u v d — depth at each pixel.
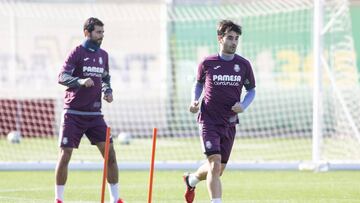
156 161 57.09
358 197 40.34
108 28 84.50
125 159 61.53
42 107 76.62
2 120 76.50
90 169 54.19
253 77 33.00
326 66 54.47
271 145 72.25
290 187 44.88
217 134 32.28
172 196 40.72
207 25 80.75
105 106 82.38
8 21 82.00
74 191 42.50
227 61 32.50
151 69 84.12
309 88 80.12
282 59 80.88
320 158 55.22
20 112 76.25
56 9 84.44
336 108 57.56
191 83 79.94
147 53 84.56
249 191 43.09
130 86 83.69
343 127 57.47
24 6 83.94
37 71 83.12
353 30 80.81
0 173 52.03
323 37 56.34
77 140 33.81
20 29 83.25
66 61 33.47
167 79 80.44
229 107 32.47
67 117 33.69
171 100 79.94
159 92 82.81
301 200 39.25
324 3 55.25
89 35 33.88
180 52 80.50
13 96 81.62
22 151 66.56
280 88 80.62
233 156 64.38
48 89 82.50
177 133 79.12
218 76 32.31
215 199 31.28
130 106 82.31
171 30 80.50
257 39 81.06
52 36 84.06
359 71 79.38
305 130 79.38
